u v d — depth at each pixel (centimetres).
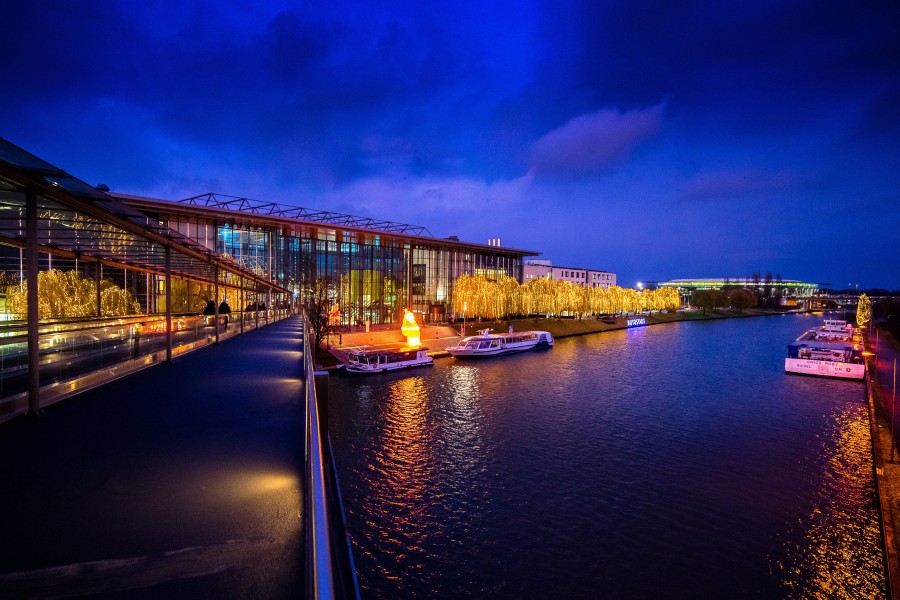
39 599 301
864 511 2366
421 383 5216
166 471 530
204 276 2962
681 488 2608
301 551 362
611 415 3975
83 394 952
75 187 757
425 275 9138
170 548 365
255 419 759
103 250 1608
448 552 2053
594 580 1870
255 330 3169
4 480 503
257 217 5878
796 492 2561
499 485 2653
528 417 3909
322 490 260
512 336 7994
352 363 5588
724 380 5459
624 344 9069
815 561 1984
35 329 764
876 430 3403
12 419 751
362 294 7919
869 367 6153
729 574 1902
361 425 3703
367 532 2200
